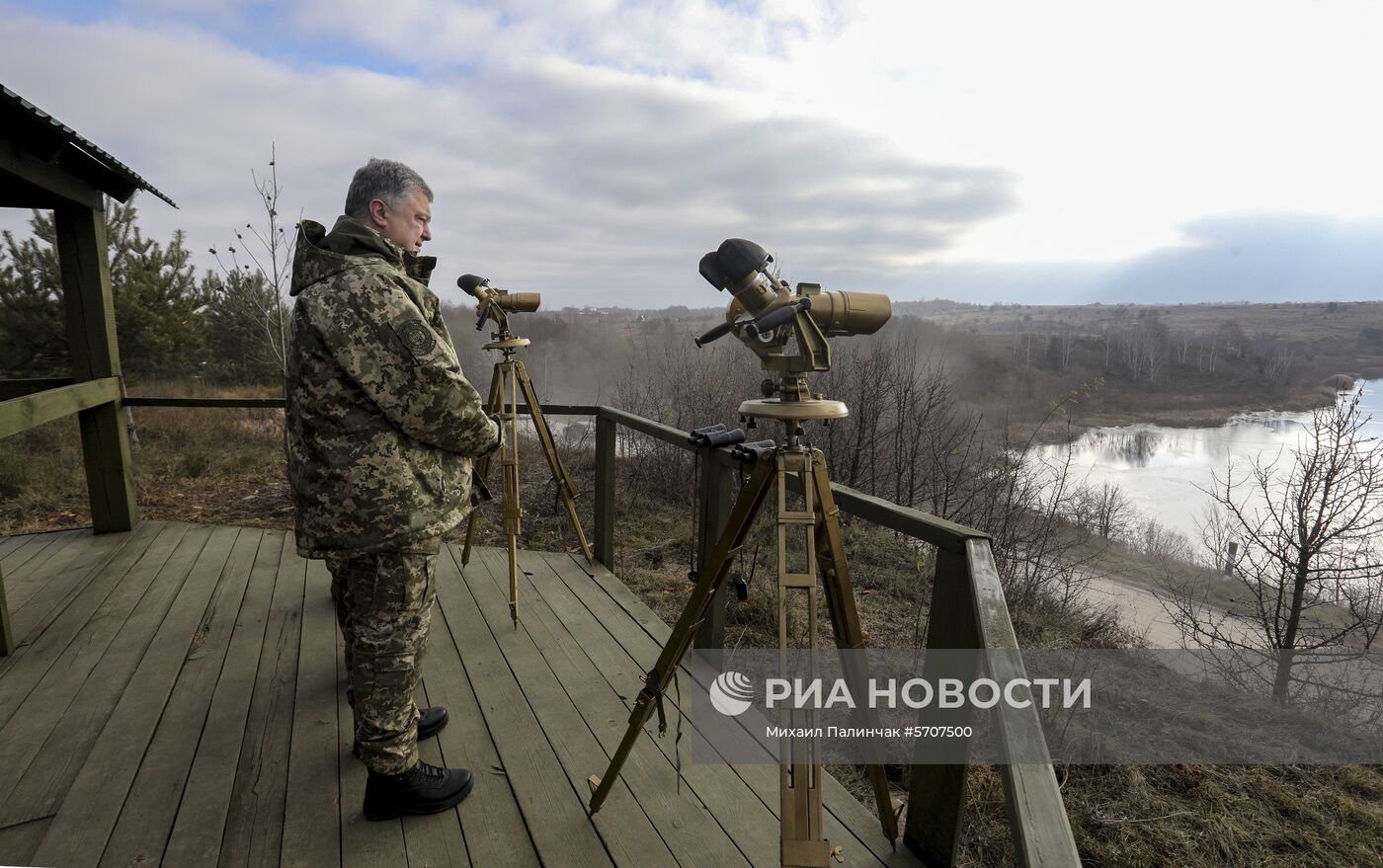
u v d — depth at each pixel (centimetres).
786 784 137
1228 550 617
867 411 725
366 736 172
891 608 436
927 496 704
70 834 172
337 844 170
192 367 1072
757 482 147
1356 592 452
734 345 891
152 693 243
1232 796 258
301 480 160
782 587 133
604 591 346
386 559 163
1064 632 464
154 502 553
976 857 206
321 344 153
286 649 278
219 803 185
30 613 312
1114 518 993
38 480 619
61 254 406
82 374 418
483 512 570
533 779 197
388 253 162
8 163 298
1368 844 234
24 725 223
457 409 160
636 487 689
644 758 207
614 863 164
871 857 168
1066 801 249
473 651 279
